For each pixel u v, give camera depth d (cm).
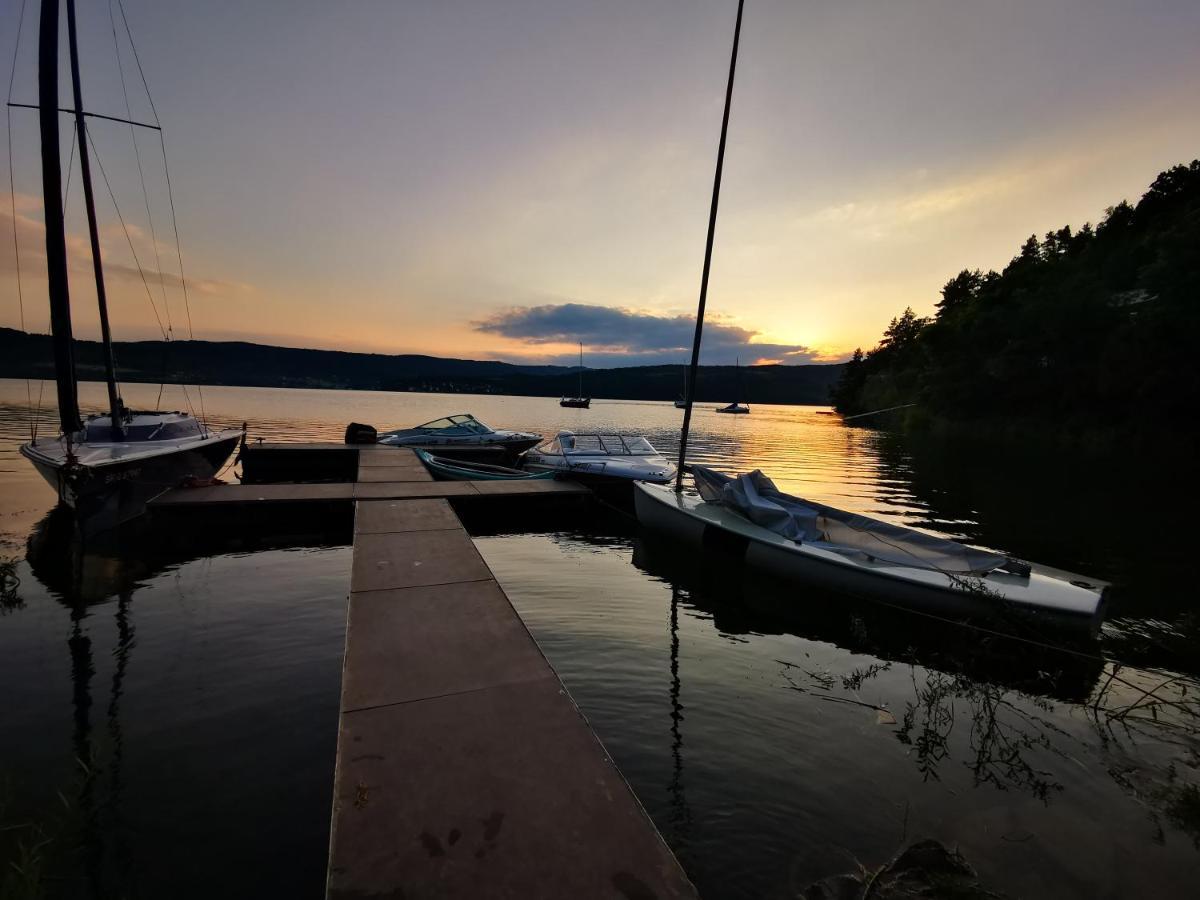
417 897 242
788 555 888
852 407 9350
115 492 1148
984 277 8206
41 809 372
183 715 490
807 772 425
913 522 1417
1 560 938
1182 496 1883
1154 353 3850
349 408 7300
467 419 2372
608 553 1095
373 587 644
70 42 1289
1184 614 805
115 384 1363
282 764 426
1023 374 4825
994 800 396
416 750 348
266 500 1191
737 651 651
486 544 1166
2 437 2600
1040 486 2097
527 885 251
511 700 412
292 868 330
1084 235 7238
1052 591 700
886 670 611
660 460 1662
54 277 1274
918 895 312
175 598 786
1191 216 4691
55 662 587
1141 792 407
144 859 334
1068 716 521
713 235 1066
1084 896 313
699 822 369
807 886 319
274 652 617
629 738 466
